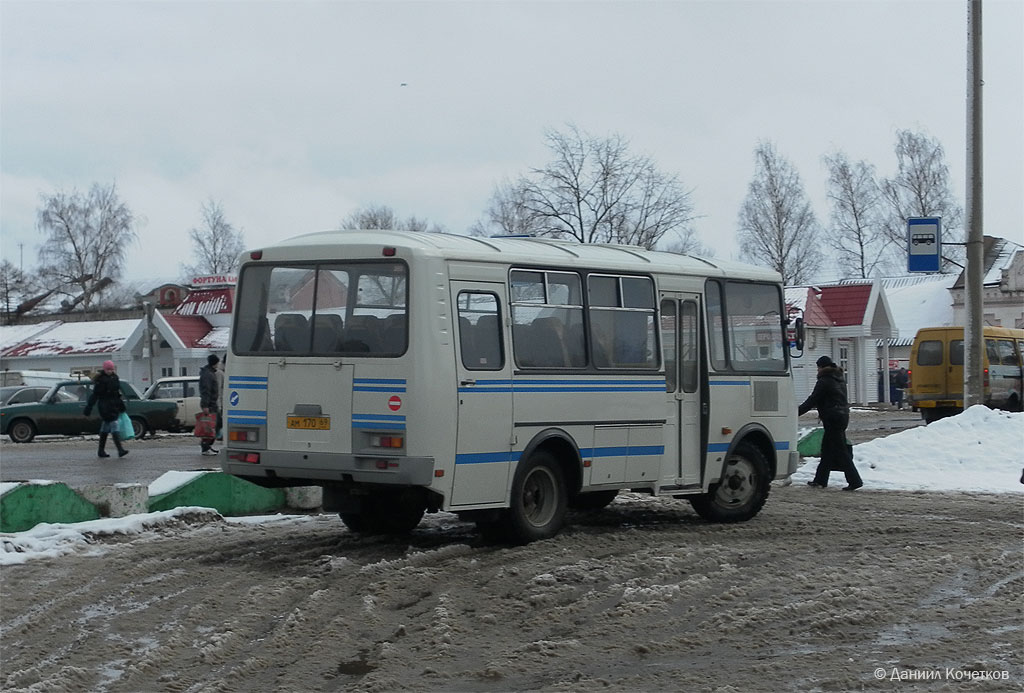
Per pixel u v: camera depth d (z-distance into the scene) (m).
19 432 33.91
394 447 11.14
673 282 14.15
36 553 11.85
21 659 8.29
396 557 11.80
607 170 50.78
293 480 12.16
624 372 13.34
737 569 11.14
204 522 14.10
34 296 97.75
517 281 12.16
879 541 13.06
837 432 19.17
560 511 12.72
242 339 12.20
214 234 92.31
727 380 14.70
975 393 23.88
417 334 11.13
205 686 7.52
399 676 7.74
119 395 26.39
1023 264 73.62
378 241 11.49
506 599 9.92
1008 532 13.88
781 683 7.42
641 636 8.70
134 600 10.01
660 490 13.80
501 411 11.83
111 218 90.62
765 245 71.94
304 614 9.33
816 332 51.91
